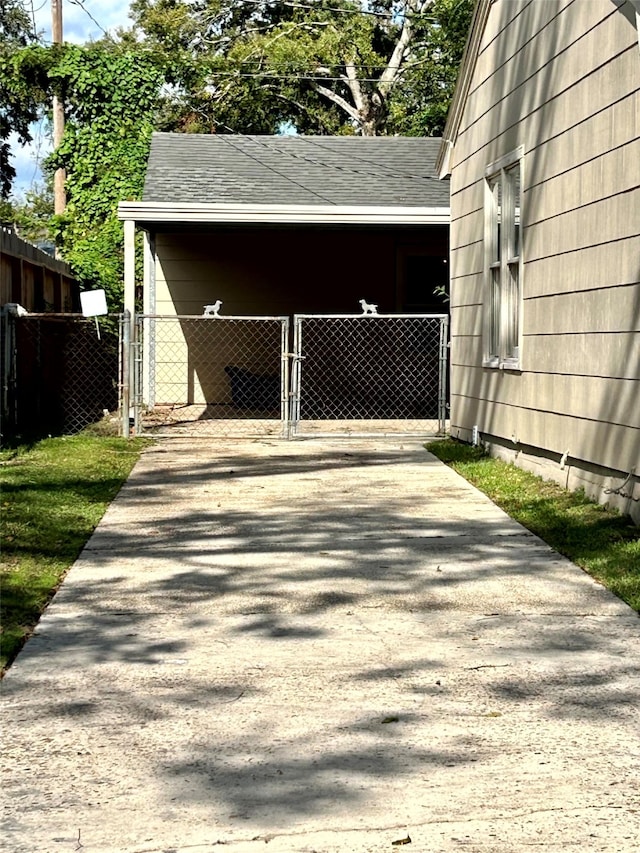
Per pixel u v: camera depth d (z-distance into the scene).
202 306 17.42
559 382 8.76
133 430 13.12
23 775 3.60
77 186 19.30
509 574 6.36
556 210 8.77
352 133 32.66
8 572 6.20
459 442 12.41
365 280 17.58
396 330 17.58
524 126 9.66
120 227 19.20
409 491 9.16
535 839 3.13
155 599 5.84
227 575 6.36
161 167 16.31
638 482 7.17
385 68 31.42
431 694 4.36
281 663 4.77
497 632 5.23
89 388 15.98
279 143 18.00
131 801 3.40
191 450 11.76
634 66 7.06
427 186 16.08
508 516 8.05
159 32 31.22
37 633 5.21
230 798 3.41
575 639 5.11
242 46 29.70
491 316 11.03
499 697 4.33
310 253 17.48
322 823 3.24
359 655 4.88
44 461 10.41
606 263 7.64
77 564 6.60
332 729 3.98
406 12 30.89
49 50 18.97
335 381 17.55
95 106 19.14
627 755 3.73
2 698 4.32
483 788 3.47
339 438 12.91
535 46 9.30
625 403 7.33
